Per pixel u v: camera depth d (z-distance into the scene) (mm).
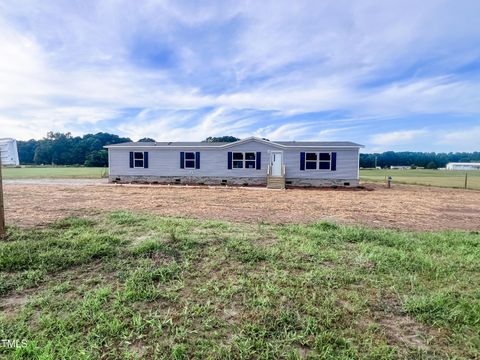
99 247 4285
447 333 2422
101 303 2830
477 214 8836
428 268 3854
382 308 2801
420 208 9898
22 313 2654
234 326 2461
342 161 17141
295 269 3719
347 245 4852
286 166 17656
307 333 2375
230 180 18344
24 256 3967
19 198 11133
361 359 2066
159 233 5164
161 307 2777
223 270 3629
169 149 18828
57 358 2051
